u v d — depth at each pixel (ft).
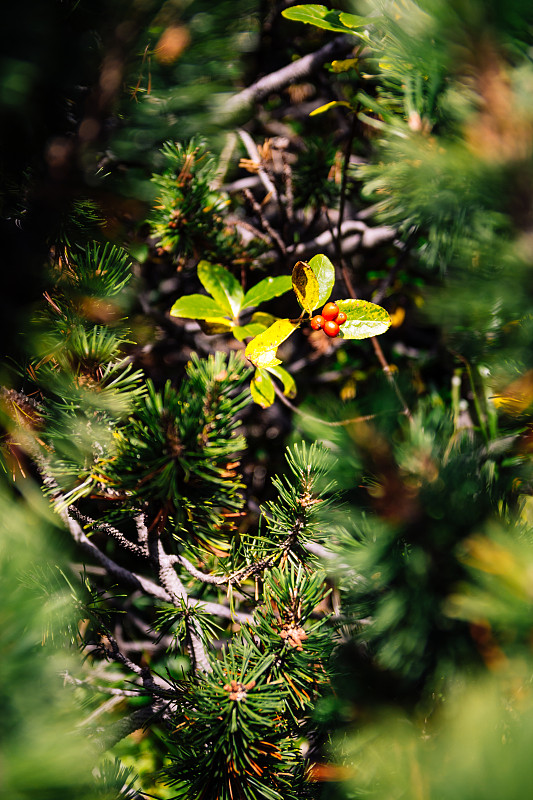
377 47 4.15
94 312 4.17
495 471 4.00
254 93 4.97
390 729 3.96
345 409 4.05
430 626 3.92
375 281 5.89
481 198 3.85
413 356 5.58
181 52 4.09
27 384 4.20
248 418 5.71
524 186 3.82
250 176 5.85
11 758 3.81
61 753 3.83
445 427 3.99
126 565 4.88
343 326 4.16
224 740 4.11
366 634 4.01
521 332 3.90
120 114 4.07
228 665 4.19
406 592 3.93
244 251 4.90
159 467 4.15
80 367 4.14
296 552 4.32
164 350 5.31
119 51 3.96
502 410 4.02
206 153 4.64
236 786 4.13
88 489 4.17
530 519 3.97
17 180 4.04
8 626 3.87
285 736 4.21
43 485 4.23
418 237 4.71
